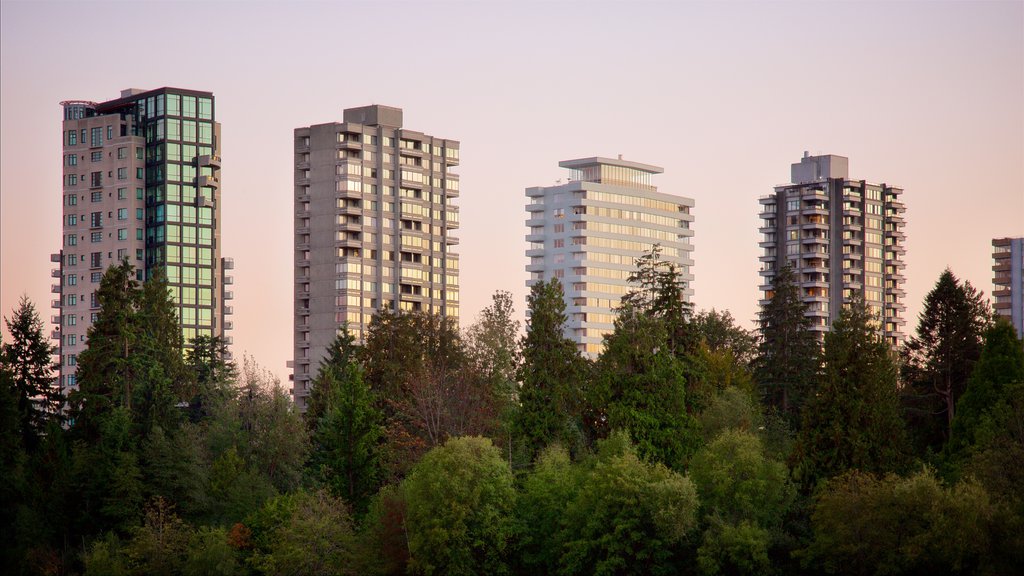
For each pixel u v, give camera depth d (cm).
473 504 12606
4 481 13988
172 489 14062
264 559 12412
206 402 16325
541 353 14800
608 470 12506
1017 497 11500
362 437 14212
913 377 16038
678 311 15388
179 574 12344
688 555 12444
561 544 12581
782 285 18162
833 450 13125
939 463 13562
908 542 11338
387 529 12725
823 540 11788
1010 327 13900
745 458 12525
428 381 15075
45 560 13212
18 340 16325
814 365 17612
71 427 15675
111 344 15862
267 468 14712
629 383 14188
